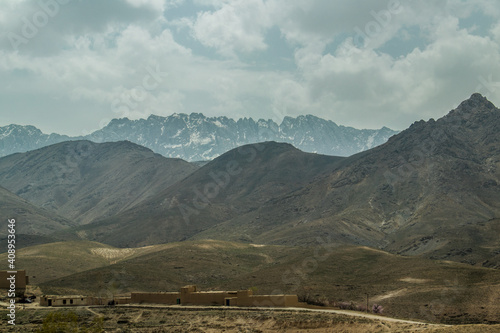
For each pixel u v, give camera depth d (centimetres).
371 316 10075
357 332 8494
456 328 7569
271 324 9219
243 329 9175
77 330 9056
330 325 8894
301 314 9600
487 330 7388
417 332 7719
